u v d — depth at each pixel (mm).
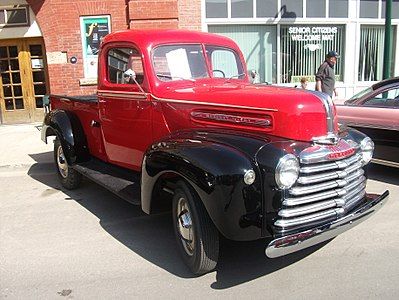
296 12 11547
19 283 3686
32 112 11625
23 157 8297
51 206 5648
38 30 10953
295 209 3377
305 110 3543
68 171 6133
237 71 5184
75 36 10695
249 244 4305
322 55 12055
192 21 10859
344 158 3633
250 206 3262
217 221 3320
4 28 10969
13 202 5863
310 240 3289
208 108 3994
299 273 3723
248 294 3420
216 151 3418
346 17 11977
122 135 5012
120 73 4891
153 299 3391
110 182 4898
